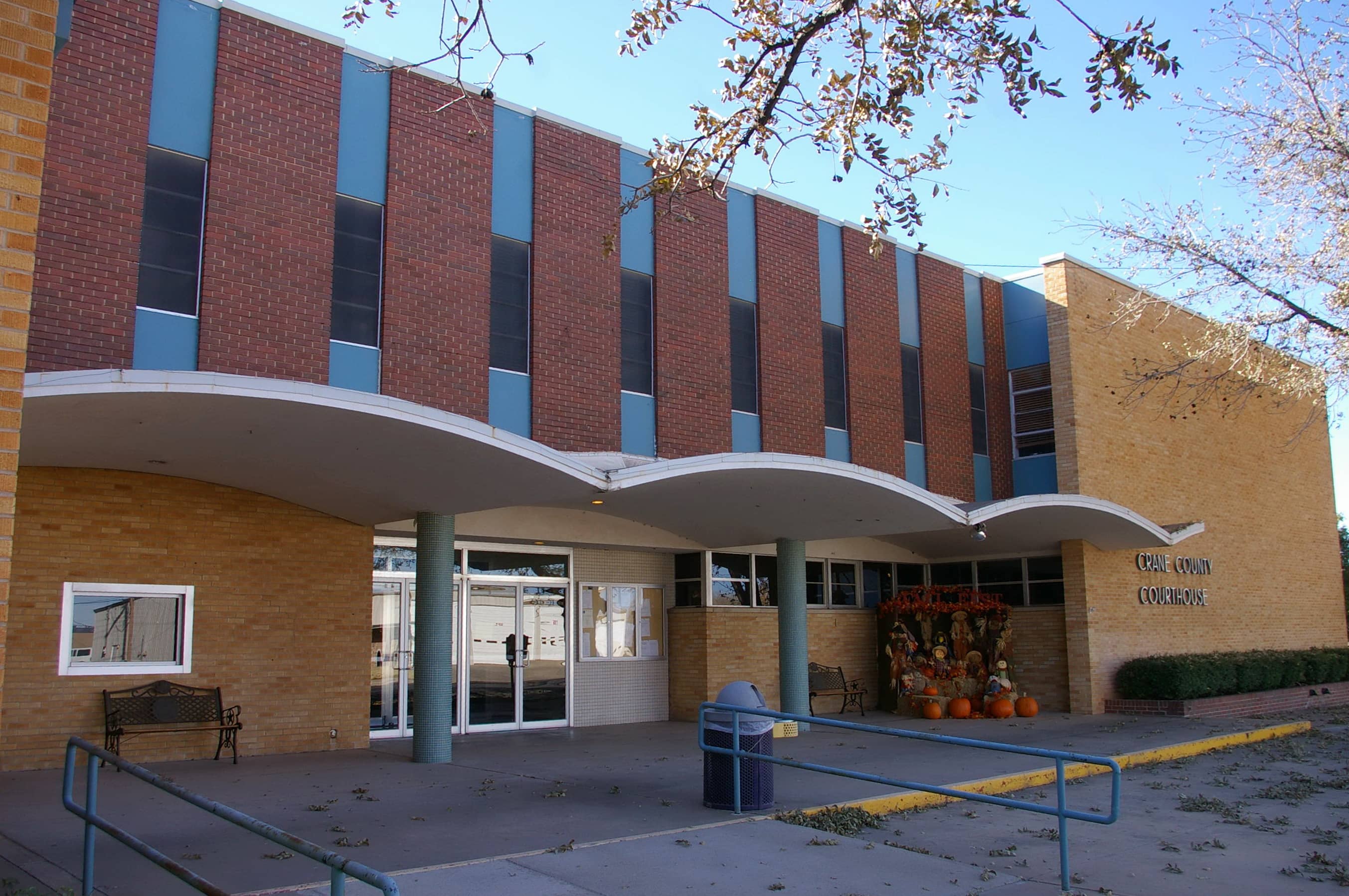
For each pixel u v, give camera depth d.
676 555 19.00
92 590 11.88
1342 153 14.42
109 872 7.06
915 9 8.45
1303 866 8.17
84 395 8.40
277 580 13.23
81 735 11.69
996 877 7.49
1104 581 20.69
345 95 13.60
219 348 12.02
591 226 15.70
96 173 11.42
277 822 8.80
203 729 12.38
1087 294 21.67
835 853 7.94
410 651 15.42
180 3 12.38
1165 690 19.70
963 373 21.20
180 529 12.55
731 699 9.77
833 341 19.08
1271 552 26.14
